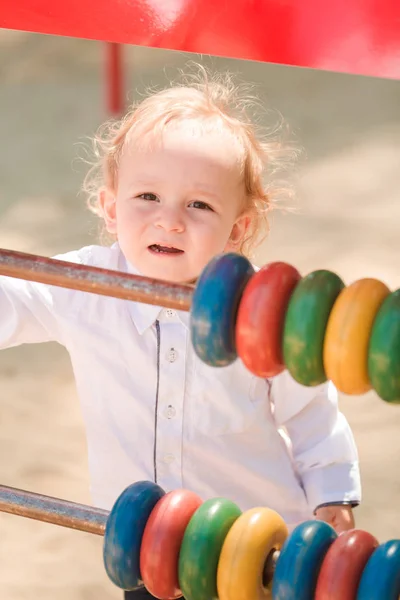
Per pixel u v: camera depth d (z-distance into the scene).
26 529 4.72
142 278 2.47
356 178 8.41
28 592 4.33
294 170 8.50
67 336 3.09
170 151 3.03
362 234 7.49
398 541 2.20
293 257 7.15
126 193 3.07
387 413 5.44
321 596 2.18
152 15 2.65
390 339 2.14
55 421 5.52
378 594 2.12
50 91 10.35
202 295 2.29
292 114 9.59
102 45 11.31
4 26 2.77
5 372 6.00
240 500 3.08
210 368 2.99
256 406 3.04
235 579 2.26
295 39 2.57
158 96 3.23
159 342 3.02
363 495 4.82
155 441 3.05
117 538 2.34
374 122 9.49
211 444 3.04
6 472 5.09
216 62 10.48
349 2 2.51
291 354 2.26
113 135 3.65
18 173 8.71
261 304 2.26
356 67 2.55
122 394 3.07
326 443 3.11
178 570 2.33
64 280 2.52
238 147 3.11
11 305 3.08
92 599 4.29
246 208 3.23
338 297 2.27
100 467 3.14
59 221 7.84
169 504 2.36
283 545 2.27
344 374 2.22
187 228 3.02
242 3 2.58
